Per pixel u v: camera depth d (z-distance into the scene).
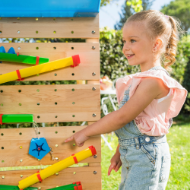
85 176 1.30
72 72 1.28
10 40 2.91
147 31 1.14
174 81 1.14
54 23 1.28
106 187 2.10
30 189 1.24
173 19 1.29
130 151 1.14
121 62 4.86
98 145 1.30
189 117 6.57
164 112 1.15
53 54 1.28
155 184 1.11
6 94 1.26
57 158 1.28
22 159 1.27
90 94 1.29
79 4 1.17
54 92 1.28
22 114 1.24
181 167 2.58
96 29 1.29
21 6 1.17
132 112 1.07
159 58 1.20
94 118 1.29
